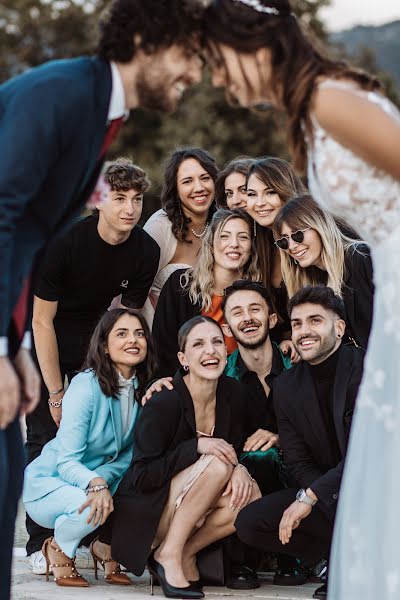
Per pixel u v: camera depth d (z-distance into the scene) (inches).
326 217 171.8
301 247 171.3
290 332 188.2
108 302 193.0
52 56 1022.4
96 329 175.0
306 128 104.9
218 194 202.1
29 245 102.0
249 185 186.7
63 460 168.6
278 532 160.6
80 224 185.3
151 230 203.3
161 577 157.9
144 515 161.0
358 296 170.6
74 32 1012.5
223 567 165.5
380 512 102.3
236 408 172.6
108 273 188.2
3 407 98.0
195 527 162.4
